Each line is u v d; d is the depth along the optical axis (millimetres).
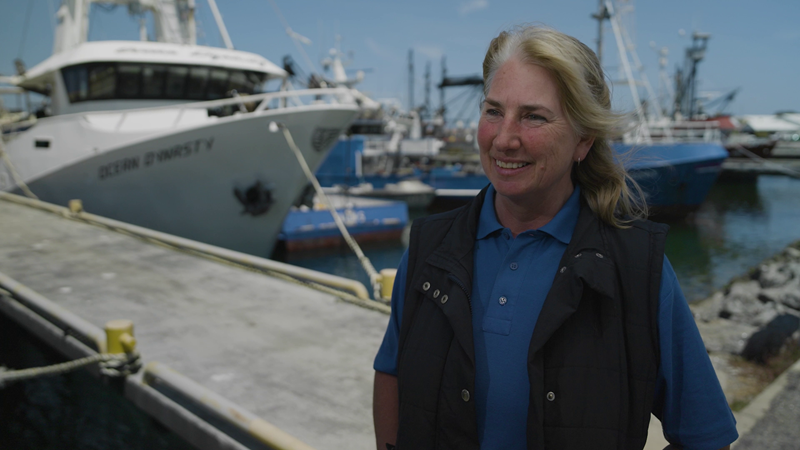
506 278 975
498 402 937
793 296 7230
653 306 902
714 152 20859
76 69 9539
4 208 9734
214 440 2715
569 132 928
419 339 1005
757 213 26234
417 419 975
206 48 10180
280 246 16047
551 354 900
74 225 8305
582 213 986
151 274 5664
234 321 4258
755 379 4504
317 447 2543
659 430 2559
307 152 10047
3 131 11820
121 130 9172
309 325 4172
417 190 25453
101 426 3590
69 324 3793
